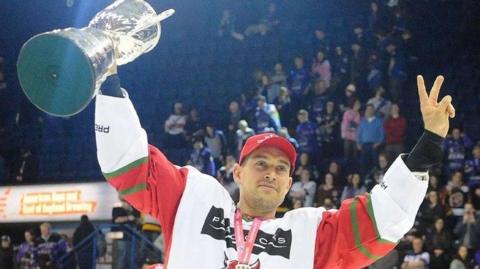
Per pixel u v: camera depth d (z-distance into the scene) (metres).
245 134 15.01
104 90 3.66
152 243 14.25
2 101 21.70
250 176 3.89
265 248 3.74
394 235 3.70
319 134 17.06
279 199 3.89
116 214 14.88
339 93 18.02
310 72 18.44
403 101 18.05
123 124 3.67
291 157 3.95
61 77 3.34
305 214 3.90
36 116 21.09
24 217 18.33
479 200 14.09
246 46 21.25
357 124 16.55
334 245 3.80
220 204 3.87
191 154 16.70
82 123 20.48
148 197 3.83
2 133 20.80
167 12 3.73
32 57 3.35
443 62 19.31
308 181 15.11
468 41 19.45
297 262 3.74
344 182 16.06
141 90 21.47
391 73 17.61
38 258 15.23
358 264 3.85
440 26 19.77
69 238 17.78
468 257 12.90
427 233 13.23
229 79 20.97
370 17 19.23
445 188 14.13
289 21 21.44
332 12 21.25
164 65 21.80
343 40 20.17
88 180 17.97
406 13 19.38
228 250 3.73
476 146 15.03
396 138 15.82
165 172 3.87
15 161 19.67
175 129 18.53
